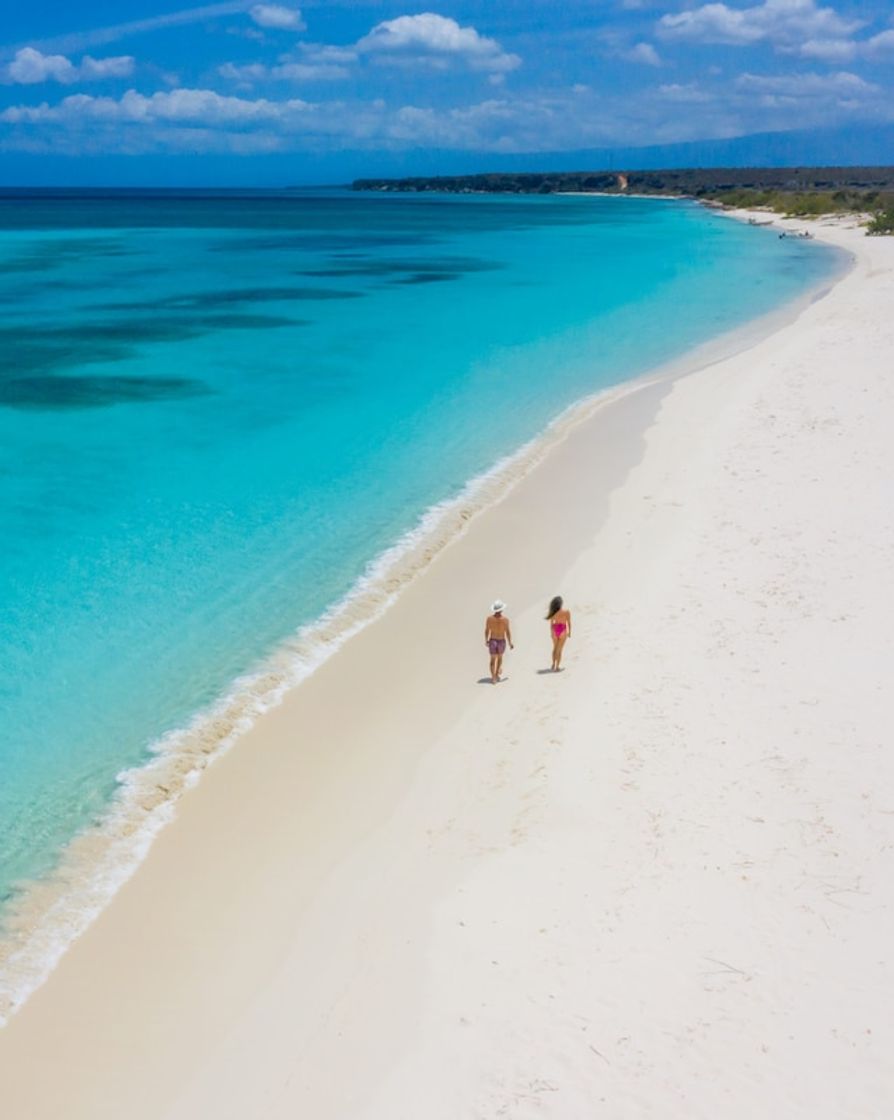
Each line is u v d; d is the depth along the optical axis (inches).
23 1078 402.3
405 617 779.4
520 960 431.2
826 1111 353.4
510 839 512.4
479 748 599.8
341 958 450.9
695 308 2226.9
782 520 887.7
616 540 896.3
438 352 1787.6
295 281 2972.4
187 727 641.0
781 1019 389.7
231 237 5078.7
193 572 862.5
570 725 605.3
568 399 1416.1
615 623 733.3
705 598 752.3
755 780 530.9
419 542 924.6
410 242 4677.7
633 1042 385.7
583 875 476.7
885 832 484.1
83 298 2578.7
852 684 610.9
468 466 1136.8
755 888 455.8
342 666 711.1
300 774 590.2
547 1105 364.5
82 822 552.4
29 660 717.3
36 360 1728.6
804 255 3479.3
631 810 518.9
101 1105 390.6
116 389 1517.0
